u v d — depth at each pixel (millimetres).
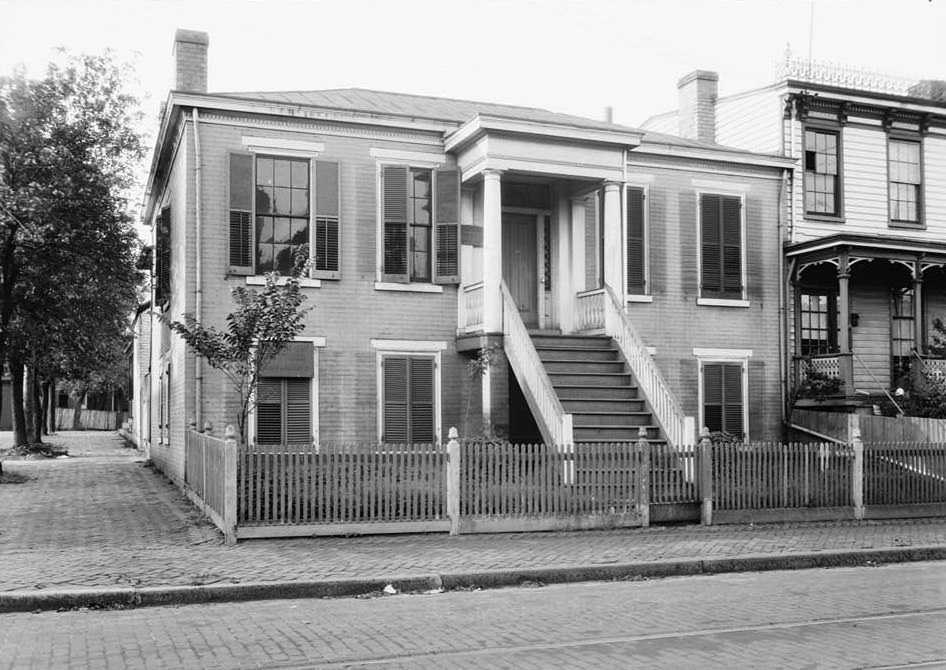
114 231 22844
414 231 20547
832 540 13711
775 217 23891
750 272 23516
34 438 36406
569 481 14258
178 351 20172
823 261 22922
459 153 20812
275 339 15875
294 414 19422
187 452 18297
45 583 10008
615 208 20625
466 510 13742
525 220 22047
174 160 21391
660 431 18031
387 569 10953
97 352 30234
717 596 10242
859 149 25234
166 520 15016
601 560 11758
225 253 19156
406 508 13523
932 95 27625
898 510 16234
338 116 19891
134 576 10422
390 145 20469
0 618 9039
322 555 11805
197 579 10281
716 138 27172
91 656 7473
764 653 7562
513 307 19000
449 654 7512
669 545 13008
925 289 25875
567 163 20078
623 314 19891
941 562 13078
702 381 22750
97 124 22344
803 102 24516
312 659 7352
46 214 21109
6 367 37344
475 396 20688
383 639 8062
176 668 7074
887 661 7312
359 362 19953
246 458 12938
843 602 9883
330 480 13250
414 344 20375
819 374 22969
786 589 10719
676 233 22828
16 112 21250
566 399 18516
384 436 20031
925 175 25938
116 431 65438
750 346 23375
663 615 9148
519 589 10727
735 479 15289
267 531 12906
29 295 24219
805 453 15805
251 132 19469
